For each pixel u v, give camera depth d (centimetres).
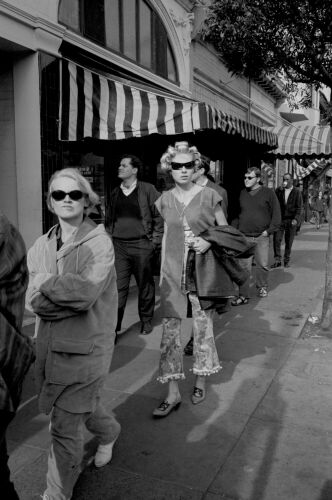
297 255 1146
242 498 244
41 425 319
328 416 331
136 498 244
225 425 318
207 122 572
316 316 573
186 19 967
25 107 566
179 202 342
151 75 831
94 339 223
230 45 554
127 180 496
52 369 218
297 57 550
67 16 633
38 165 570
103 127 595
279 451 287
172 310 332
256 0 511
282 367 420
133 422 323
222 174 1167
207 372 343
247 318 576
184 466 271
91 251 221
